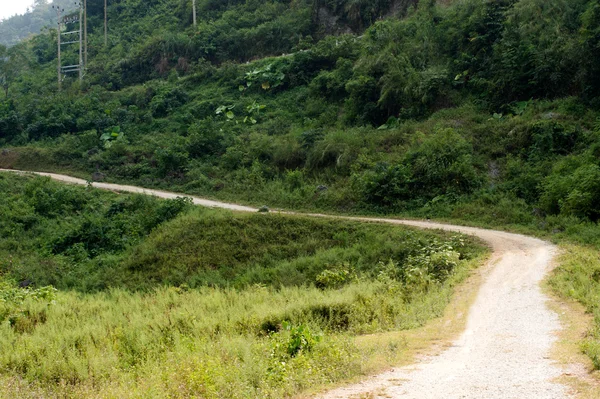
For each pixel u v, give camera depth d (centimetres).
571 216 2595
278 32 6397
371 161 3694
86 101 5897
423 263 1945
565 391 679
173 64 6669
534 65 3831
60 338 1182
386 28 4844
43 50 8581
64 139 5372
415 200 3256
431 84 4153
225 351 945
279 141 4450
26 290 1820
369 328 1195
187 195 4097
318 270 2403
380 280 1848
